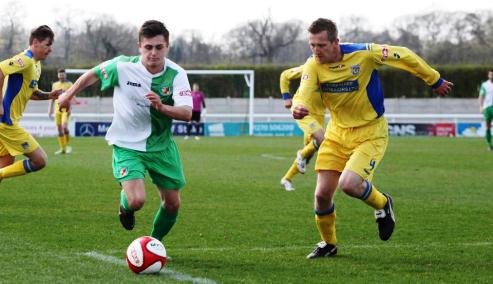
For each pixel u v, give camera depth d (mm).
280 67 71625
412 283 9531
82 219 14633
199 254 11344
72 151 34719
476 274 10125
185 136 50594
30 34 15203
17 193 18703
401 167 28062
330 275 9961
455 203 17969
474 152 36188
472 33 89312
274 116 55812
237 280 9500
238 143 42531
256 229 13820
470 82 73875
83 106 57781
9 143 15531
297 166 20031
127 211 10789
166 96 10383
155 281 9242
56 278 9297
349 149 11102
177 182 10641
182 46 86562
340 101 11023
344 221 14945
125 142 10414
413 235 13422
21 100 15430
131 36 79500
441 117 59625
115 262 10453
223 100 64875
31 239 12258
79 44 78625
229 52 89375
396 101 68188
